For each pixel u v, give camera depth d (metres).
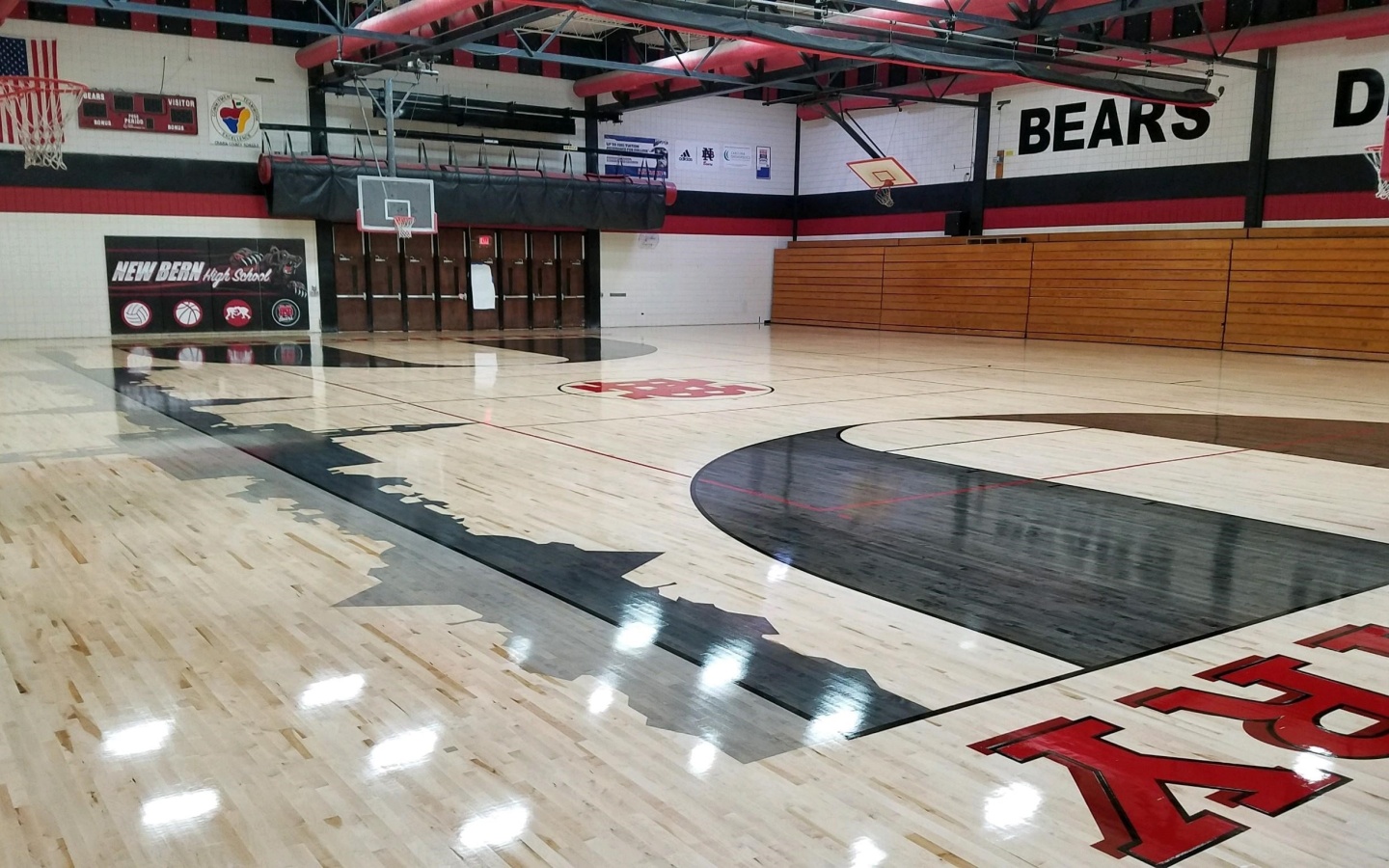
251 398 8.77
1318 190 13.50
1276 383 10.30
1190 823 2.19
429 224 16.22
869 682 2.94
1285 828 2.17
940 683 2.94
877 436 7.09
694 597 3.68
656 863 2.03
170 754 2.47
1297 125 13.60
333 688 2.87
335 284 16.97
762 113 20.53
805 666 3.05
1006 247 16.72
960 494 5.34
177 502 5.05
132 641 3.21
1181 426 7.55
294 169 15.55
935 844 2.10
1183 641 3.28
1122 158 15.59
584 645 3.21
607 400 8.84
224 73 15.59
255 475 5.70
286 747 2.51
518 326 18.64
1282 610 3.59
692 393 9.41
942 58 11.46
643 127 19.22
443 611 3.51
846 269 19.47
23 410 8.03
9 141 14.38
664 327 19.59
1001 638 3.29
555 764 2.44
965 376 10.89
